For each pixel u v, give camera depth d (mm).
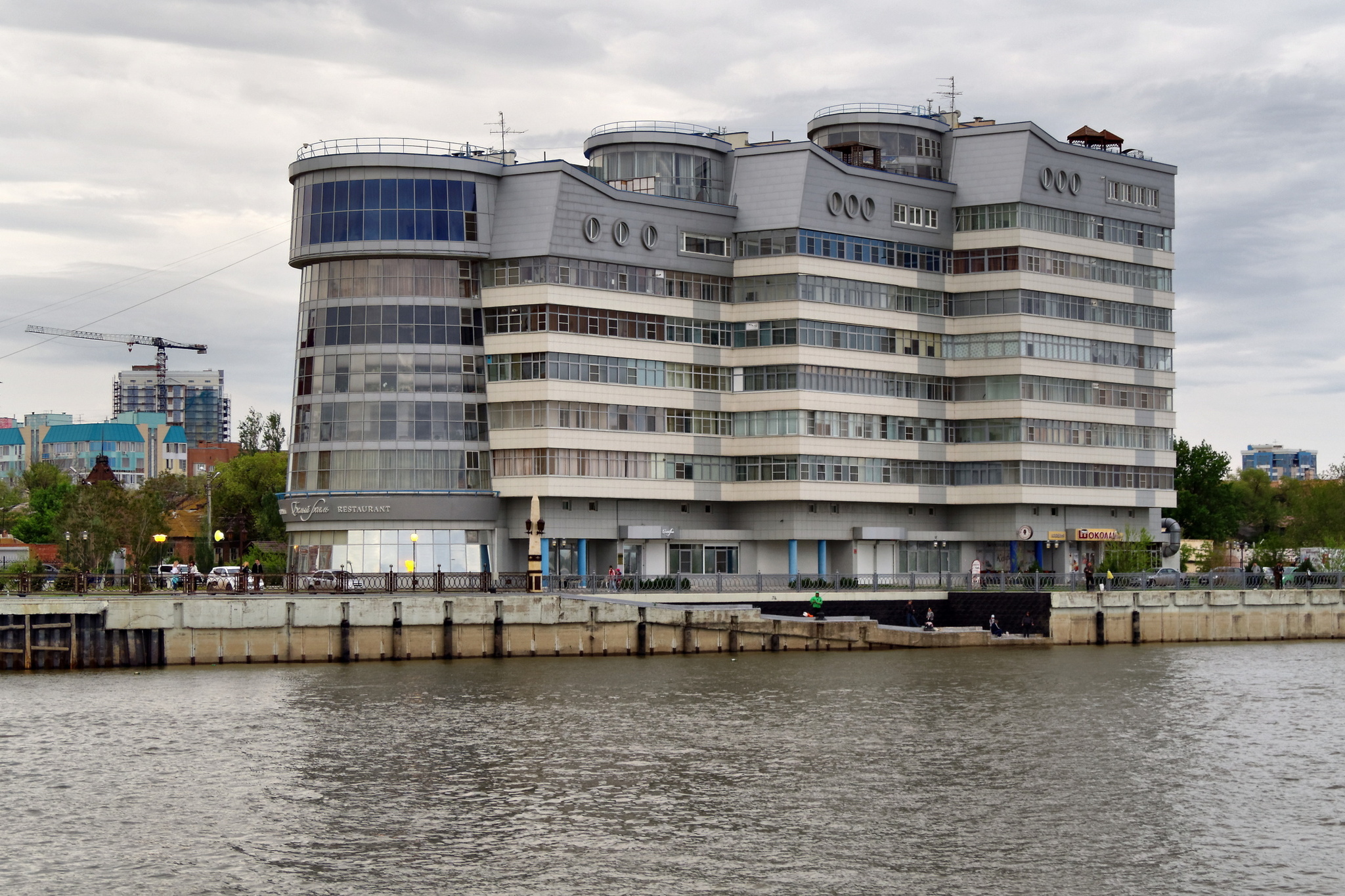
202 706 77375
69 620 92688
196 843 49438
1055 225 143250
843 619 111375
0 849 48750
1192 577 131625
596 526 126938
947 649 114938
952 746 66938
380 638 98312
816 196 133500
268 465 194000
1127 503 148875
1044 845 49406
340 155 124625
